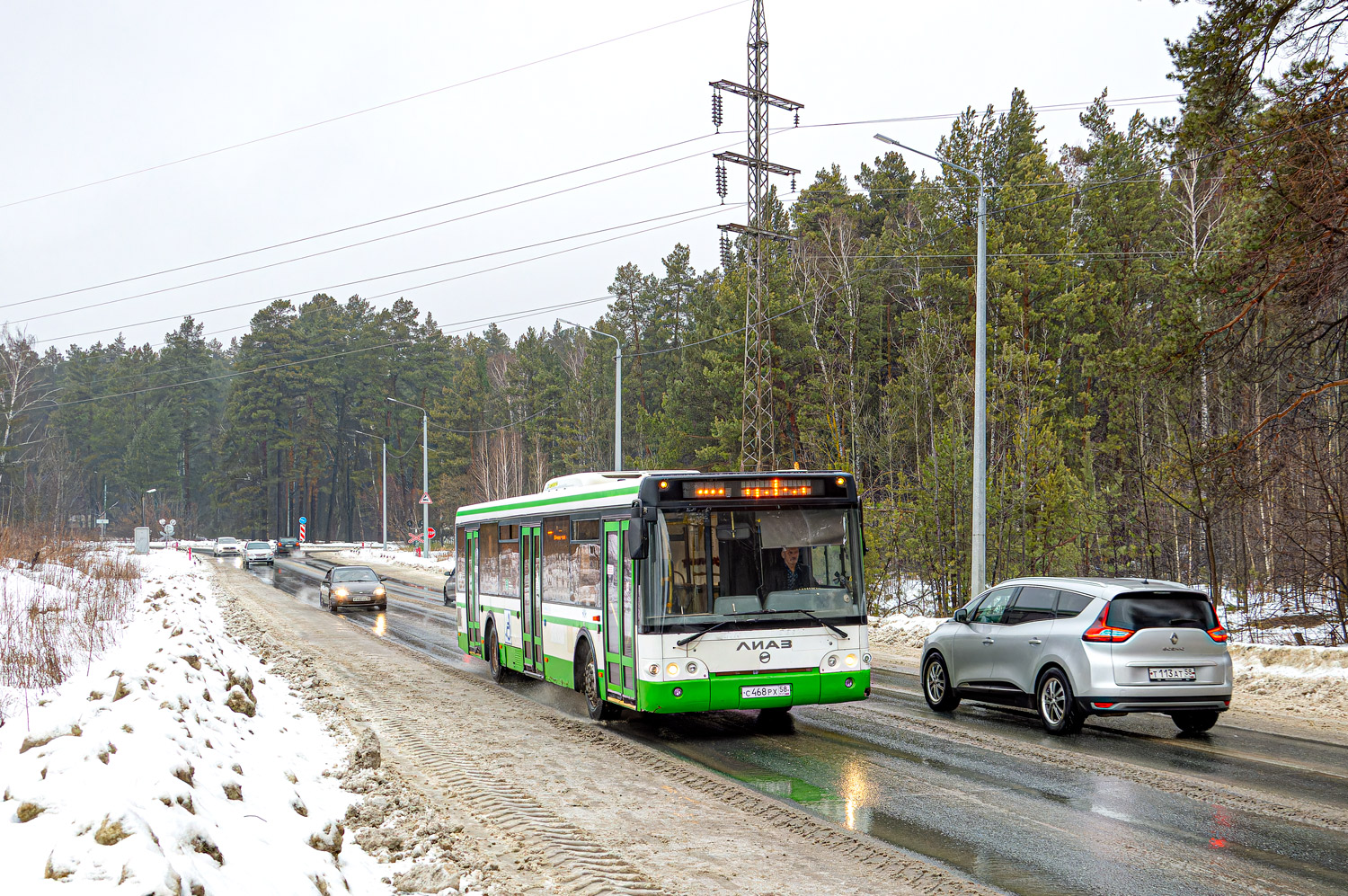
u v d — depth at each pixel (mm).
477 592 18969
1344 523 19953
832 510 12320
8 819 4844
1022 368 34938
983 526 22531
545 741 11766
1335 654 15688
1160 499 29734
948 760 10648
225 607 31922
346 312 124000
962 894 6312
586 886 6332
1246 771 10008
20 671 11734
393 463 117938
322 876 5328
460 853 6867
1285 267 17578
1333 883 6555
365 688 16125
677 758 10797
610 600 12742
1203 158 19156
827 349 54469
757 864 6910
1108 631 11781
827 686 11930
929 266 52938
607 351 87000
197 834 4742
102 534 54719
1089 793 9109
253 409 115750
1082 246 48938
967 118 53281
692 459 59594
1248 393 27172
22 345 96500
